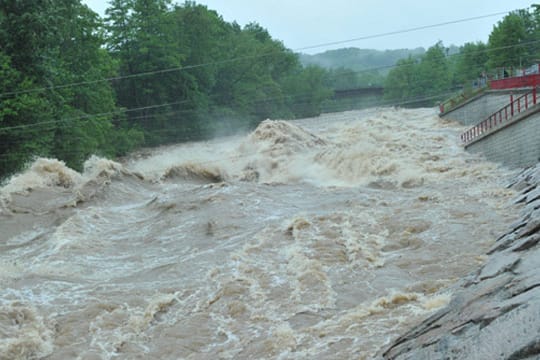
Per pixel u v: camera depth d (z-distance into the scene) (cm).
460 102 5497
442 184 3022
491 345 758
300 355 1155
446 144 4288
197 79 8012
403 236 1961
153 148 6881
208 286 1611
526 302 810
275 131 4550
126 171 3306
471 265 1590
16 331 1323
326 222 2139
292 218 2239
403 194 2761
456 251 1741
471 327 858
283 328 1298
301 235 1995
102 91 5622
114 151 5847
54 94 4203
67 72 4744
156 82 7288
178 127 7506
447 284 1461
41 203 2777
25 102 3612
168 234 2217
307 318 1355
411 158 3769
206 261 1828
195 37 7906
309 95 9719
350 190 2922
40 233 2386
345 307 1410
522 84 4541
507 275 1094
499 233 1848
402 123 5922
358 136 5041
